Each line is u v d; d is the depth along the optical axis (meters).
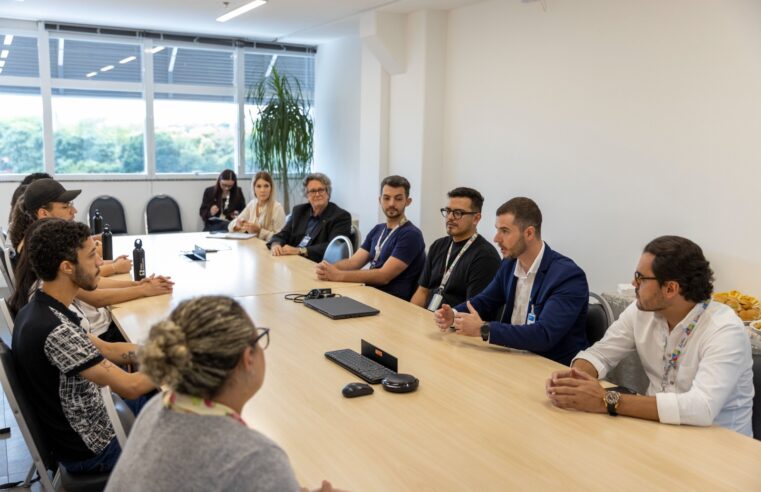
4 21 7.40
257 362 1.15
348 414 1.91
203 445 1.05
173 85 8.41
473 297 3.04
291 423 1.85
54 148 7.87
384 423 1.86
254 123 8.50
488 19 6.00
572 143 5.23
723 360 1.93
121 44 8.06
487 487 1.51
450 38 6.52
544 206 5.55
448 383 2.18
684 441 1.76
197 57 8.51
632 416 1.92
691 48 4.26
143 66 8.20
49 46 7.65
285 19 7.20
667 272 2.01
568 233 5.32
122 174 8.25
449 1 6.04
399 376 2.14
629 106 4.72
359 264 4.26
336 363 2.36
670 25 4.38
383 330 2.81
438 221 6.84
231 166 8.97
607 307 2.88
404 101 6.86
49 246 2.06
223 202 8.18
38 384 2.04
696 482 1.54
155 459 1.05
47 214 3.47
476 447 1.71
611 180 4.91
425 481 1.53
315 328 2.82
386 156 7.18
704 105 4.21
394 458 1.64
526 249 2.66
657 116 4.52
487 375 2.26
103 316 3.24
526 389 2.13
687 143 4.33
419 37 6.55
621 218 4.85
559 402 1.97
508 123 5.87
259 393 2.06
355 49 8.21
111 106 8.13
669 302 2.05
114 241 5.31
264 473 1.04
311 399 2.02
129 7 6.61
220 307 1.11
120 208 8.09
